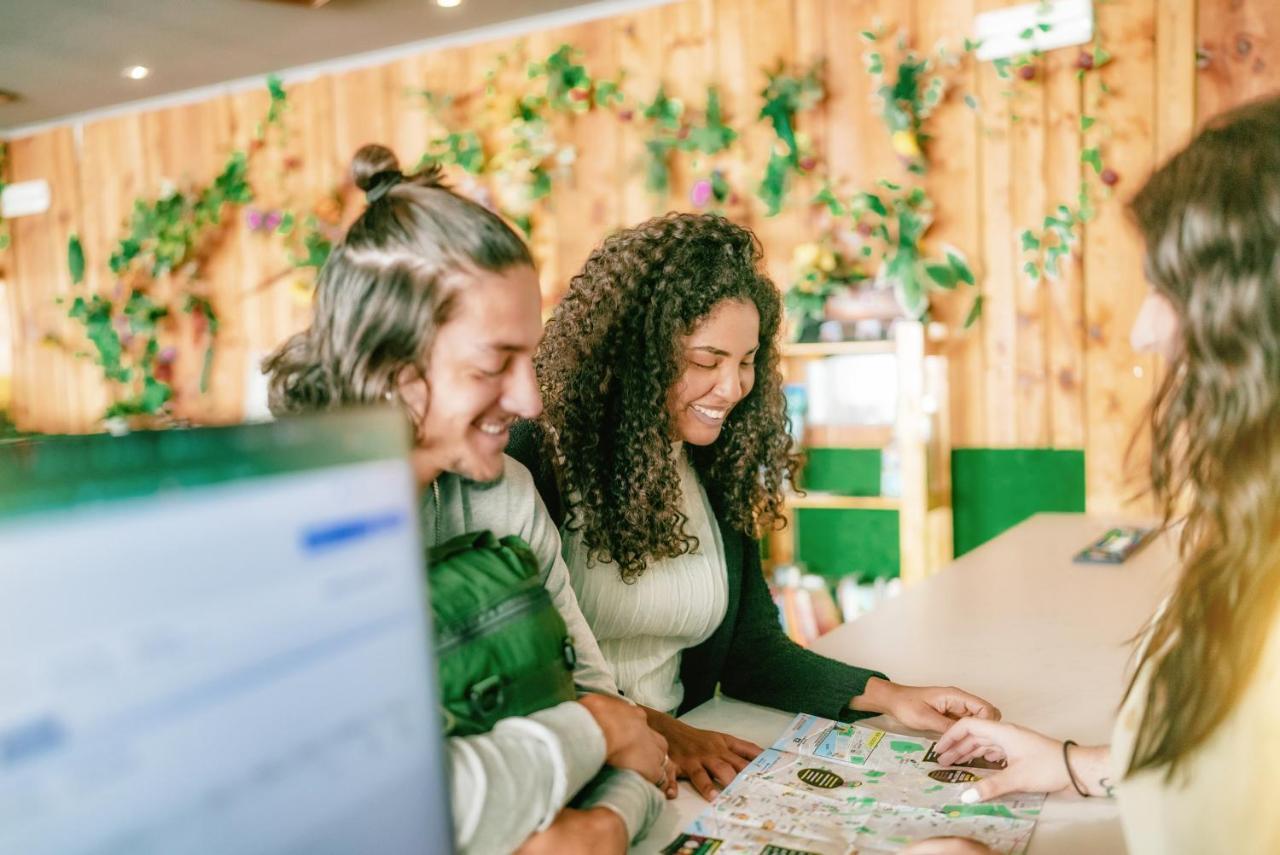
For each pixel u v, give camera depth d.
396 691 0.43
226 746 0.36
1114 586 1.95
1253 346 0.66
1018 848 0.85
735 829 0.90
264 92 4.70
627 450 1.26
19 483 0.31
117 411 4.89
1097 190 3.19
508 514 0.99
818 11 3.55
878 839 0.87
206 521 0.36
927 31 3.39
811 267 3.39
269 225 4.65
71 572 0.32
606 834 0.78
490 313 0.77
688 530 1.37
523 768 0.73
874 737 1.14
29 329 5.50
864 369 3.51
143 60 4.38
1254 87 2.99
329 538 0.40
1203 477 0.71
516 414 0.82
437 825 0.45
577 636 1.02
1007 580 2.03
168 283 4.98
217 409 4.89
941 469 3.37
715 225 1.29
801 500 3.45
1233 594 0.67
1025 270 3.31
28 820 0.31
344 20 3.95
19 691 0.31
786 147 3.56
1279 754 0.65
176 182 4.98
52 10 3.73
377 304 0.76
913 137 3.34
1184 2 3.04
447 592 0.76
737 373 1.28
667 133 3.77
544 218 4.05
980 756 1.06
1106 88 3.16
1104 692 1.29
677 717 1.35
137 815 0.33
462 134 4.13
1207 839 0.69
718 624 1.40
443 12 3.89
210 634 0.36
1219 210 0.67
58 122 5.31
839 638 1.60
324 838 0.39
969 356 3.42
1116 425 3.20
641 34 3.83
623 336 1.26
